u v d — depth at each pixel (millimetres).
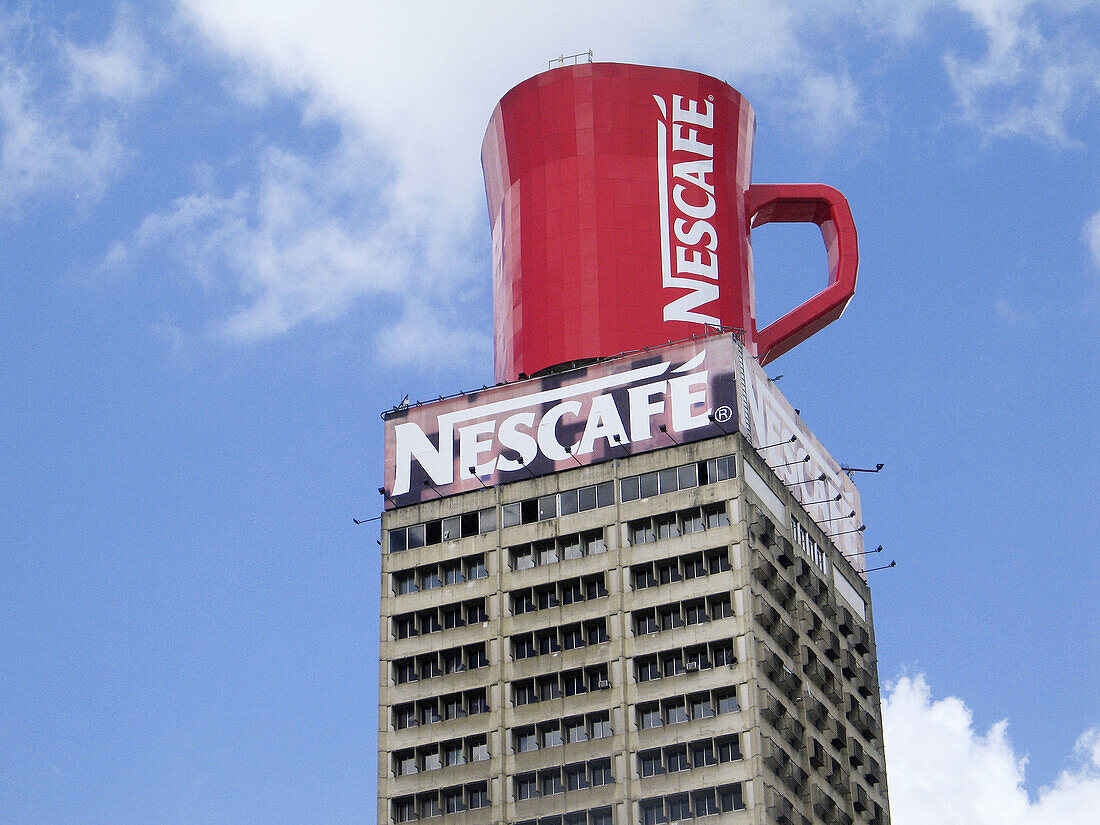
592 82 186250
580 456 171375
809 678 166500
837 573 179125
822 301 183375
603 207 182250
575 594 166125
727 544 163000
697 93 187500
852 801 169000
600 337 177250
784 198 188875
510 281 184625
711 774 155625
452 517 173375
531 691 163875
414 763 165125
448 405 178125
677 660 160625
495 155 191625
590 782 158875
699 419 168875
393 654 169125
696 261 181000
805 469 178750
